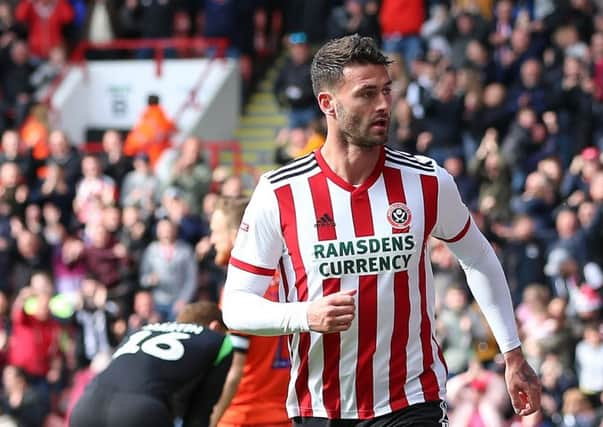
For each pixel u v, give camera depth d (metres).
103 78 49.88
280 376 16.66
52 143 40.94
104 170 40.44
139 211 37.06
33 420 33.16
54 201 39.50
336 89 12.41
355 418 12.64
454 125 39.28
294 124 41.97
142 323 33.97
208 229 36.72
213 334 14.10
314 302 11.97
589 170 35.81
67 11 51.12
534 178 35.94
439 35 44.75
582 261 32.66
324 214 12.55
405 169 12.71
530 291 30.17
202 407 13.89
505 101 39.91
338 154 12.61
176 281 35.34
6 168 39.47
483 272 13.03
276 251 12.75
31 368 33.56
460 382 28.12
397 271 12.52
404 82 40.69
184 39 50.38
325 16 47.72
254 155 47.47
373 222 12.54
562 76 39.59
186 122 47.09
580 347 29.58
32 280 34.16
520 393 13.03
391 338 12.55
